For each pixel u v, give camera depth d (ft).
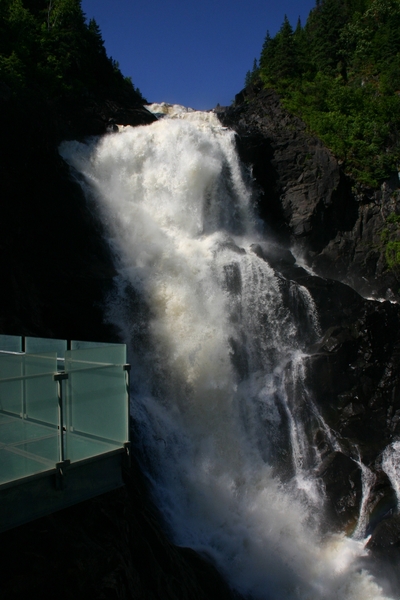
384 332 93.61
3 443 29.12
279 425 81.97
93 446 33.04
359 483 75.00
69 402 31.68
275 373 87.20
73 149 107.65
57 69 128.16
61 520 38.60
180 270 90.74
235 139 123.03
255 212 123.75
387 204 137.39
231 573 59.62
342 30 195.93
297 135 138.41
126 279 85.40
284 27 188.24
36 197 82.28
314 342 93.15
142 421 68.08
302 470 77.66
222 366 83.87
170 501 63.67
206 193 113.50
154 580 43.73
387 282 128.16
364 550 66.85
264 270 95.50
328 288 97.04
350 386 87.40
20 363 32.63
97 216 94.73
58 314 74.59
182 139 114.11
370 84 173.27
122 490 47.21
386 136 149.69
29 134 83.25
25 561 34.14
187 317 86.38
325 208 128.98
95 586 36.63
